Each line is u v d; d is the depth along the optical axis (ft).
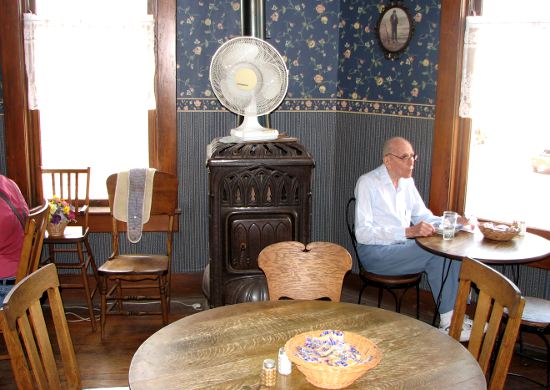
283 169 10.18
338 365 4.94
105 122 12.64
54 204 11.28
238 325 6.28
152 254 13.03
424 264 10.34
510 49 10.71
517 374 9.82
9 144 12.25
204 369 5.35
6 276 8.87
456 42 11.09
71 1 12.15
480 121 11.32
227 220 10.25
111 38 12.20
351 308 6.77
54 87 12.33
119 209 11.33
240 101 10.75
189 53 12.63
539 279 10.71
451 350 5.77
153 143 12.80
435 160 11.73
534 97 10.62
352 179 13.34
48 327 11.39
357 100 13.04
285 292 7.57
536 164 10.77
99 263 13.00
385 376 5.26
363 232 10.59
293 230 10.43
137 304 12.67
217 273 10.43
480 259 8.55
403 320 6.45
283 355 5.28
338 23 13.21
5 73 12.00
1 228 8.64
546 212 10.75
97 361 10.12
